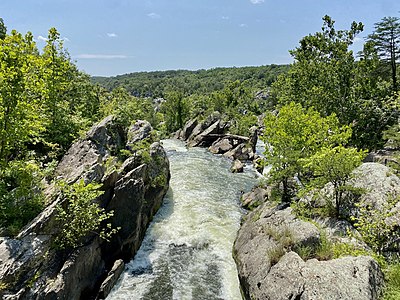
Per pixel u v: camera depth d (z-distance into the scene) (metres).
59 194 12.97
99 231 13.79
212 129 48.94
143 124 24.55
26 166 13.48
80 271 11.79
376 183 13.88
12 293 9.48
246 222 17.00
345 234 12.41
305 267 9.73
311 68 38.56
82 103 29.47
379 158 24.41
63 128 19.95
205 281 13.36
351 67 34.56
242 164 33.12
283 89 53.00
